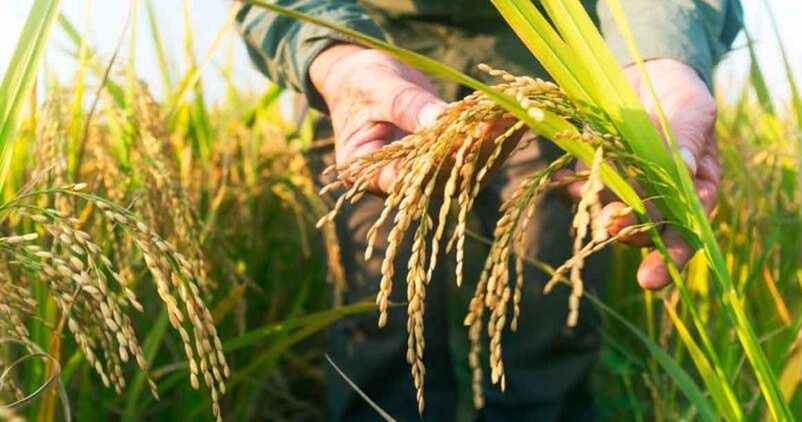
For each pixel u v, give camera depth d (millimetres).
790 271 3168
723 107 4070
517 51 2764
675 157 1412
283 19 2170
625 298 3584
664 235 1649
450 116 1344
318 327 2207
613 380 3422
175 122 3361
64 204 2166
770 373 1481
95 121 2805
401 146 1360
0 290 1386
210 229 2836
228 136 3592
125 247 2367
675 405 2896
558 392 2936
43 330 2012
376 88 1846
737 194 3178
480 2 2680
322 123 2965
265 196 3576
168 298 1313
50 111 2254
